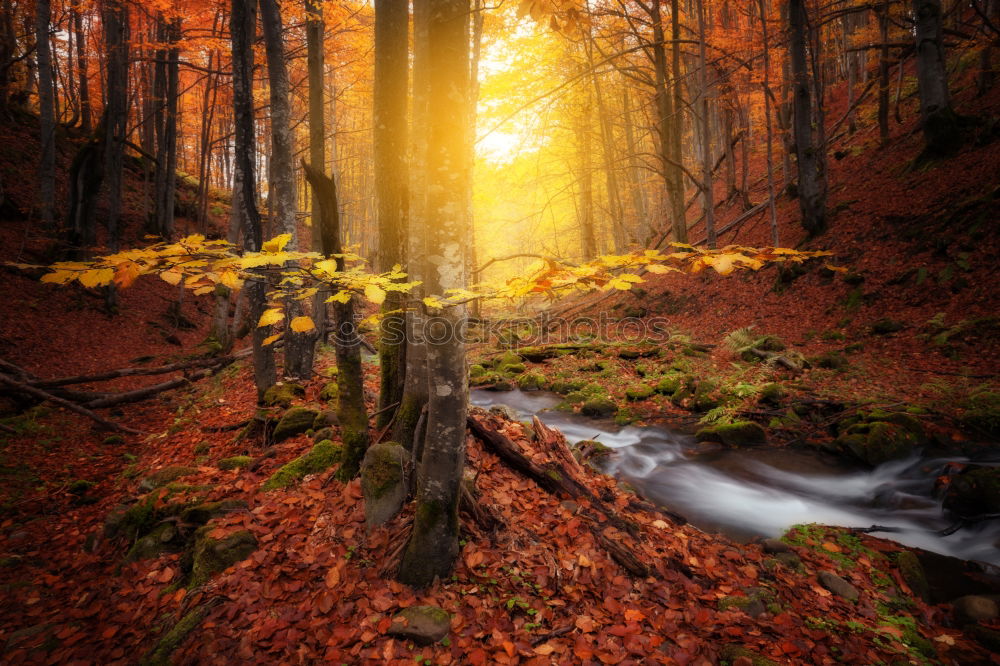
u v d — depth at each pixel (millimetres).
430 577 3322
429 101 2836
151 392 9234
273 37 7570
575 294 21125
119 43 14297
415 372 4277
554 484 4625
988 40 13172
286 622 3057
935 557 4359
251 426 6383
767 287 13297
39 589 3994
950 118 12188
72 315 12586
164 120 19266
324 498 4305
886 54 14938
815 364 8992
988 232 9641
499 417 6199
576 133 18500
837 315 10781
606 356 12016
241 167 7254
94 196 14258
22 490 5777
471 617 3109
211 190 25938
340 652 2840
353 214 33719
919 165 12641
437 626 2951
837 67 24766
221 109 19344
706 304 14383
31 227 13992
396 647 2877
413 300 4066
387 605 3143
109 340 12391
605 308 17312
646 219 24109
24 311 11609
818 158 16641
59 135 18703
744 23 17219
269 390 7188
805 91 12953
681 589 3553
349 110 25688
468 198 2998
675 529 4477
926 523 4914
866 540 4574
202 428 7000
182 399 9266
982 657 3064
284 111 7766
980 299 8820
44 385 8297
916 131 14289
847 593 3652
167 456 6363
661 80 13883
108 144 13867
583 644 2918
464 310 3088
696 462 6664
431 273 2955
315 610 3139
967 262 9508
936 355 8219
